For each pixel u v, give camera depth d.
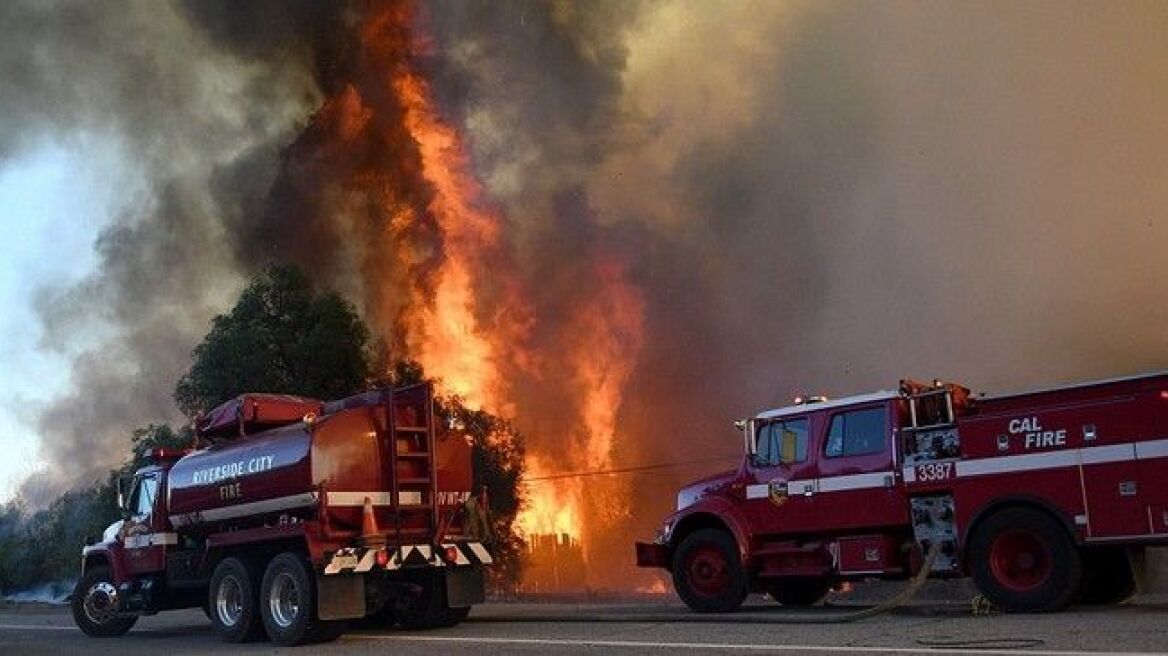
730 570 14.85
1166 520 11.68
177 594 17.66
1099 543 11.99
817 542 14.52
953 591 16.66
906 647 10.13
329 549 14.49
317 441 14.76
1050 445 12.45
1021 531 12.55
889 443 13.90
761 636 11.73
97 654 14.52
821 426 14.59
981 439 12.98
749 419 15.29
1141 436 11.90
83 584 18.08
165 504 17.31
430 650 12.63
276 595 14.64
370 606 14.98
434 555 15.31
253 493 15.41
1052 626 11.04
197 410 28.72
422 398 15.80
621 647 11.53
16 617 23.02
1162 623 10.87
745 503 15.04
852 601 17.00
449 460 15.98
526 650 11.90
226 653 13.96
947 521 13.36
